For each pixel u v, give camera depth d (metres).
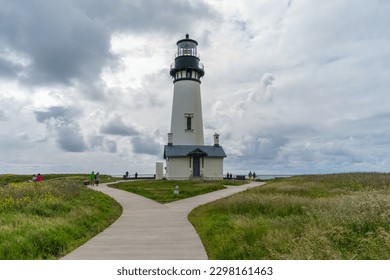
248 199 16.11
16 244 8.11
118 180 54.62
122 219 14.20
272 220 11.31
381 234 7.30
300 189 22.72
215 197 23.59
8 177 50.97
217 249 8.17
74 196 19.48
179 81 50.88
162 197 23.64
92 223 12.60
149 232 11.10
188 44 51.97
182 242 9.47
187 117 49.72
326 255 6.61
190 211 16.75
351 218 9.16
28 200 15.41
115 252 8.29
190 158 46.88
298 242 7.59
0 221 10.82
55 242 8.82
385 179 26.30
